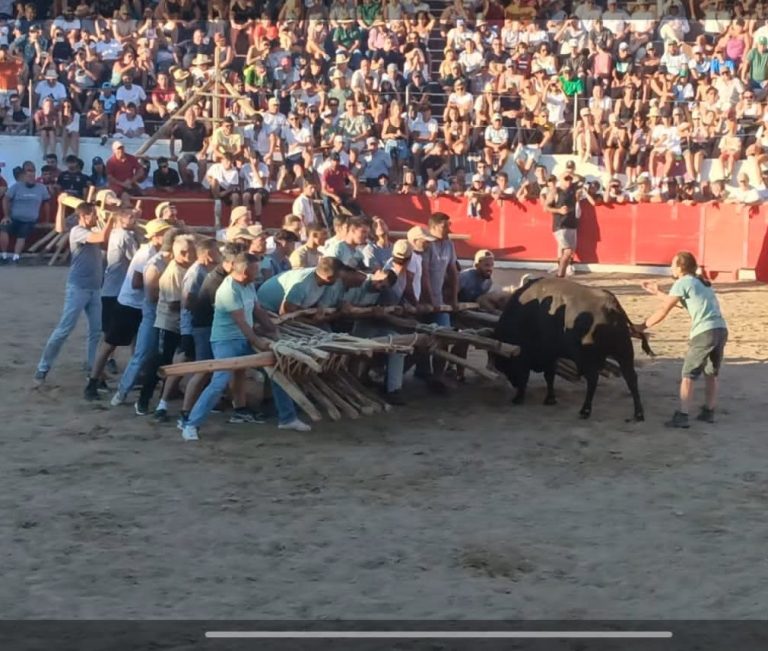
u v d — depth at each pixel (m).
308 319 9.84
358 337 10.08
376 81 24.03
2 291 16.86
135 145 22.92
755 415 9.98
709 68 24.59
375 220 11.30
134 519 7.02
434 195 21.80
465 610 5.70
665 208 21.31
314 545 6.62
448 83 24.31
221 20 25.23
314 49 24.73
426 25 25.69
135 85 23.58
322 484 7.81
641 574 6.23
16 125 22.92
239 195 20.58
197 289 9.12
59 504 7.28
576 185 20.64
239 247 8.94
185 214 20.80
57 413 9.62
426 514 7.21
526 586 6.04
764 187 21.81
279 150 21.80
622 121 23.11
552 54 24.64
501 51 25.03
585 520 7.13
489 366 10.95
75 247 10.43
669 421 9.59
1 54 23.38
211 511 7.20
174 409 9.76
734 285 20.08
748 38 24.72
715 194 21.66
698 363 9.40
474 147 23.06
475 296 11.39
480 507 7.36
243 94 23.44
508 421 9.67
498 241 21.81
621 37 25.09
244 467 8.18
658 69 24.56
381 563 6.34
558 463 8.42
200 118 22.16
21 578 6.04
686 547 6.66
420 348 10.21
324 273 9.70
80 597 5.80
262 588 5.96
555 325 9.80
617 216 21.53
